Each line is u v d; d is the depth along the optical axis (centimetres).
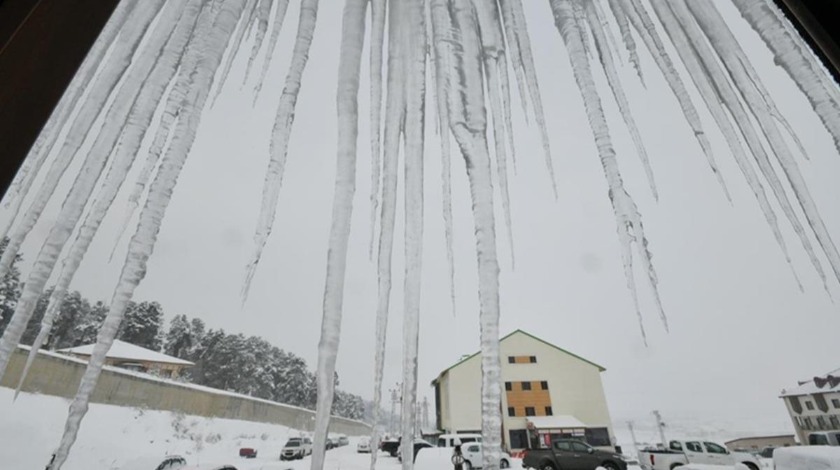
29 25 69
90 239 174
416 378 219
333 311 215
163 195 202
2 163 62
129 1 200
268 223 251
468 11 338
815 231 170
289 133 277
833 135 146
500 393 201
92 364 147
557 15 349
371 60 334
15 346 127
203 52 230
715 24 225
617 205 303
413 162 305
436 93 323
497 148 311
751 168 224
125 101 194
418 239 280
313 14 306
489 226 277
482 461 182
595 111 321
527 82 339
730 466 1328
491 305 246
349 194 265
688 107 258
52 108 69
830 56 92
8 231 146
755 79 206
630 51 302
